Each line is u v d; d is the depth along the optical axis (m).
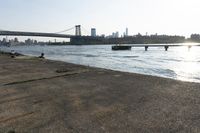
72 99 8.38
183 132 5.37
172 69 30.94
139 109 7.07
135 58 55.28
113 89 9.97
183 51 97.69
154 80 12.09
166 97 8.44
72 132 5.45
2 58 32.31
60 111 7.00
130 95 8.85
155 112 6.77
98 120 6.20
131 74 14.42
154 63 41.06
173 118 6.25
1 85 11.16
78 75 14.27
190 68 32.25
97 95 8.91
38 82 11.95
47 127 5.78
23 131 5.56
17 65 21.58
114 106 7.43
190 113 6.62
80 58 56.62
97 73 15.02
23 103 7.90
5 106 7.57
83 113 6.79
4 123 6.08
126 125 5.82
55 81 12.19
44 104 7.77
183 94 8.85
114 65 36.97
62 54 78.94
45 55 72.88
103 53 82.94
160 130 5.49
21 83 11.69
